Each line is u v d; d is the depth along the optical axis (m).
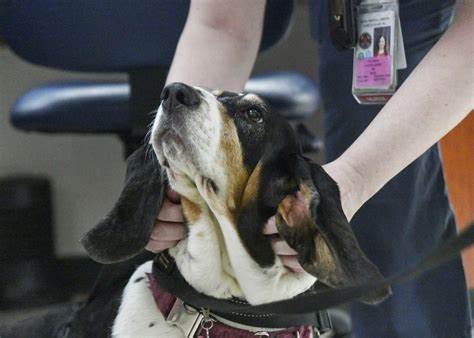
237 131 3.31
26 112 5.48
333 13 4.18
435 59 3.59
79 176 7.85
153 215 3.33
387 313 4.38
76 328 3.55
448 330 4.37
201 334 3.36
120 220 3.37
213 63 4.00
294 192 3.28
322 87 4.50
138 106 5.09
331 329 3.64
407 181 4.24
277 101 5.50
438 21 4.19
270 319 3.36
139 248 3.35
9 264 6.82
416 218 4.33
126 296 3.49
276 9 5.07
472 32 3.55
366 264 3.09
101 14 4.91
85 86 5.64
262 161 3.35
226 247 3.36
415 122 3.49
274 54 7.98
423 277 4.30
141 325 3.38
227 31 4.04
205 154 3.21
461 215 5.18
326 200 3.16
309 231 3.22
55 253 7.50
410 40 4.22
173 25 4.93
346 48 4.23
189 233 3.36
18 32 5.00
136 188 3.38
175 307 3.38
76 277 7.04
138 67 5.04
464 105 3.54
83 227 7.86
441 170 4.34
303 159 3.28
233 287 3.41
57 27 4.95
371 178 3.47
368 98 4.21
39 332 3.66
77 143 7.83
